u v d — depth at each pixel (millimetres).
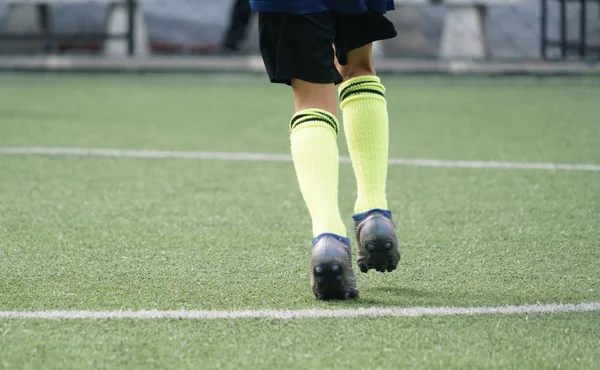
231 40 38938
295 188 13172
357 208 7844
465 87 32688
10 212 11266
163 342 6422
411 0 38062
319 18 7398
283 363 6031
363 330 6684
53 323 6832
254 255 9148
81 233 10125
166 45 39469
